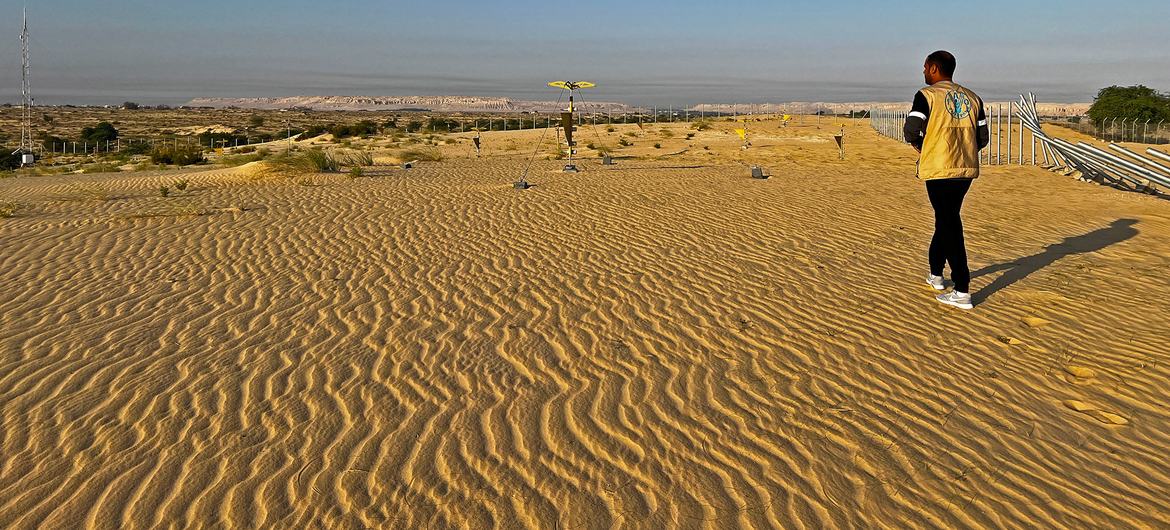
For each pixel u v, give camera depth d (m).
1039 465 3.88
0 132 102.12
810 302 6.81
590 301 6.98
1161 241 9.09
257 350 5.73
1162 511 3.47
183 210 12.70
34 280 8.04
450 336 6.03
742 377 5.09
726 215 11.41
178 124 137.12
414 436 4.28
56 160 45.00
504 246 9.46
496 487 3.74
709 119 79.00
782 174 18.05
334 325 6.35
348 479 3.81
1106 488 3.67
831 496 3.61
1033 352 5.45
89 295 7.40
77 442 4.24
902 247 9.08
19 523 3.45
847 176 17.52
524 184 14.98
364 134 64.44
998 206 12.12
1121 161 15.14
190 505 3.60
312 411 4.62
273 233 10.58
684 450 4.09
